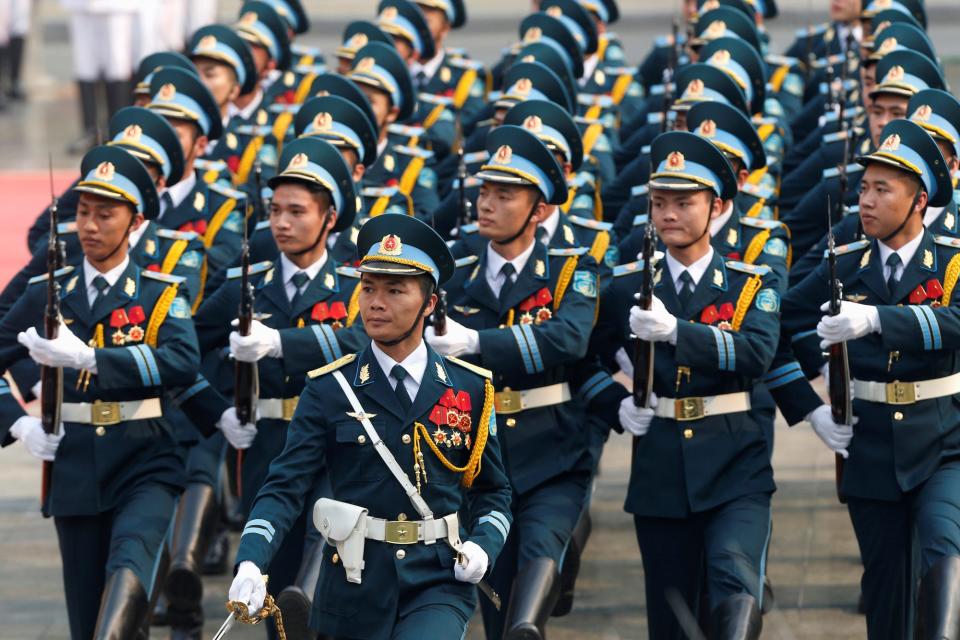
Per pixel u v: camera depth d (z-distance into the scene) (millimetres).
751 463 22656
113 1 60000
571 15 39500
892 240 23188
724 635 20594
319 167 23609
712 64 33094
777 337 22828
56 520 23016
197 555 24844
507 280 23547
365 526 18203
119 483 22703
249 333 22734
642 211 29047
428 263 18281
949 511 21750
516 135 23391
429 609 18000
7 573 28359
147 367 22375
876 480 22719
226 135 34438
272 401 23562
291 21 43062
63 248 23188
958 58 73500
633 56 78750
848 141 29844
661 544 22984
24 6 71688
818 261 25109
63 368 22469
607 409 23969
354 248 25516
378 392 18375
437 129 37469
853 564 28500
